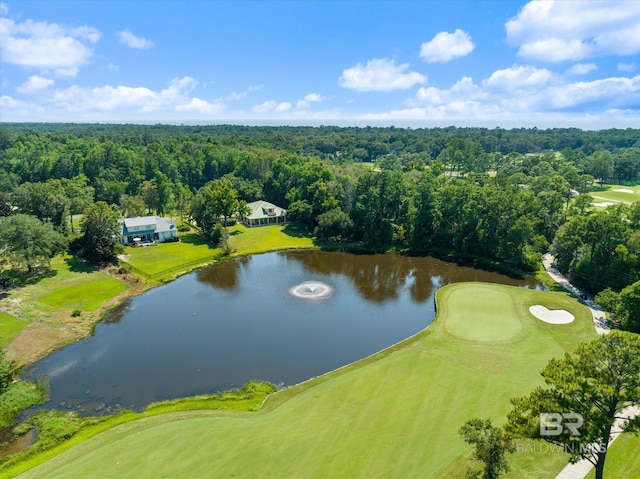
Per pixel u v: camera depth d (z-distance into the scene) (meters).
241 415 32.38
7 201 80.25
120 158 133.38
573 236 62.16
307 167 107.06
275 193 113.25
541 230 79.62
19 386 37.12
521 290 57.66
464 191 80.50
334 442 28.20
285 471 25.64
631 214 62.97
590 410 20.64
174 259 73.56
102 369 40.69
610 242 57.28
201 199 88.25
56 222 78.69
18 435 31.53
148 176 130.75
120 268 66.06
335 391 34.72
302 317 52.97
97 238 68.19
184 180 139.88
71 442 30.41
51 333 47.06
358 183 89.69
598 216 57.91
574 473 24.89
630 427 20.73
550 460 25.98
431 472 25.17
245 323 51.12
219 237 80.62
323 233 87.19
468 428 21.86
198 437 29.31
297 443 28.25
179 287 63.34
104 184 120.31
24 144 157.75
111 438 29.73
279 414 31.95
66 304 54.16
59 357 42.97
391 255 80.56
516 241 69.00
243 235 90.06
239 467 26.03
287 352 44.06
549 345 42.09
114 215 72.94
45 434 31.06
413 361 39.41
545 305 52.16
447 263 75.69
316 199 94.12
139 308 55.56
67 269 64.38
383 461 26.25
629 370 19.56
